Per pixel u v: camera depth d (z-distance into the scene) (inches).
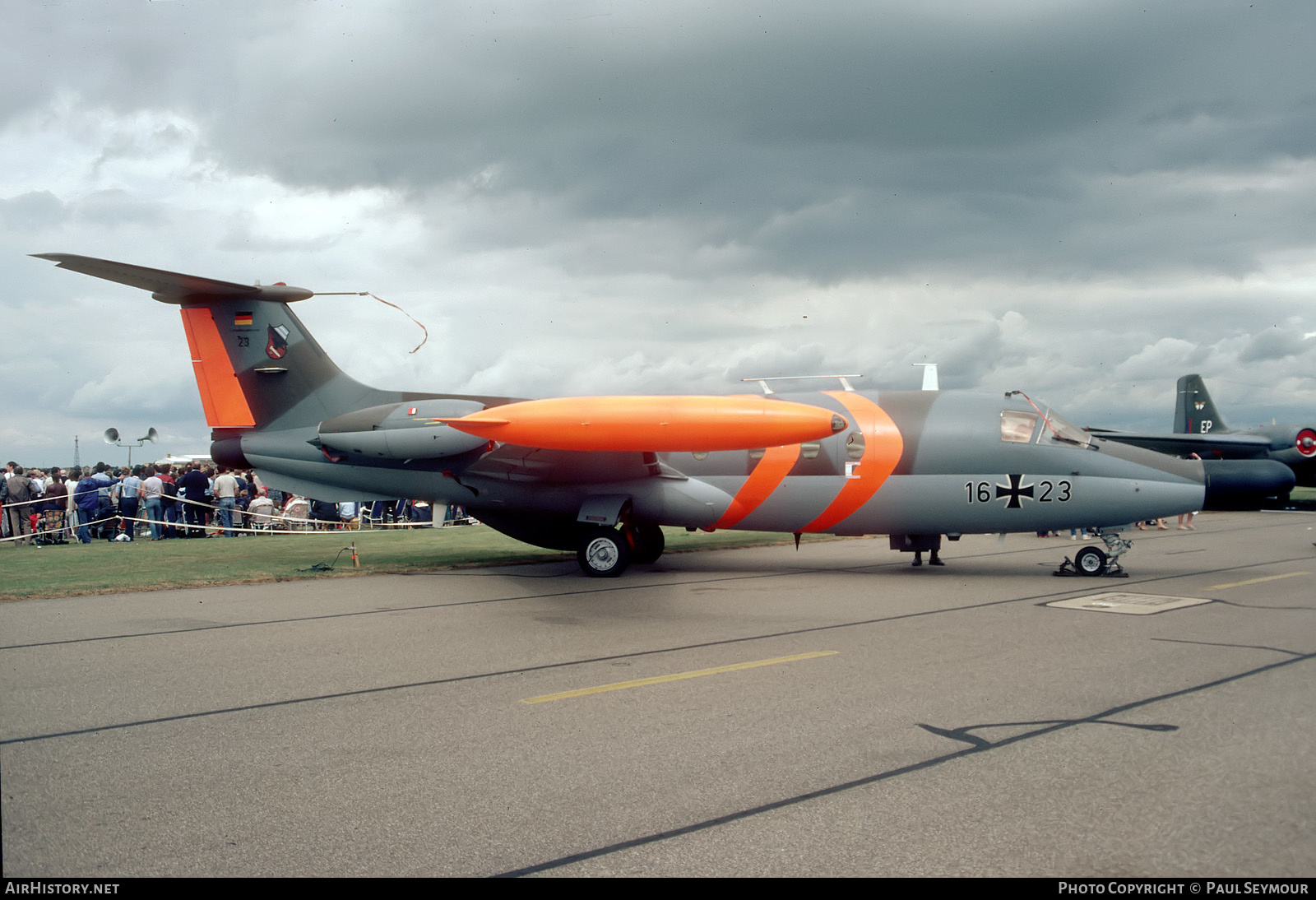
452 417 527.5
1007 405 522.0
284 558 642.8
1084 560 503.5
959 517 515.2
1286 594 417.7
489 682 259.6
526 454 510.6
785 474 526.9
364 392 594.6
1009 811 155.3
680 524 546.3
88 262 516.1
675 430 413.7
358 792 170.9
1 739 208.8
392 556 649.0
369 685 257.9
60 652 311.1
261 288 576.1
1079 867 133.7
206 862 140.7
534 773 179.8
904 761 182.5
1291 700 224.7
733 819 154.3
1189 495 486.0
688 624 352.5
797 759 184.9
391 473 568.7
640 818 155.9
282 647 315.0
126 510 865.5
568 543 579.2
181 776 181.9
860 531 535.5
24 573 547.5
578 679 261.6
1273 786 165.3
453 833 150.6
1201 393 1311.5
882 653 289.9
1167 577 491.5
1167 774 172.2
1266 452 1036.5
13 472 834.2
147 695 248.8
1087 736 197.0
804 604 403.2
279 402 593.6
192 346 597.6
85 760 192.7
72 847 147.2
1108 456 498.9
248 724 219.1
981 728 204.7
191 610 405.1
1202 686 239.9
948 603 400.2
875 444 520.4
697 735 202.8
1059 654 284.0
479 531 927.7
